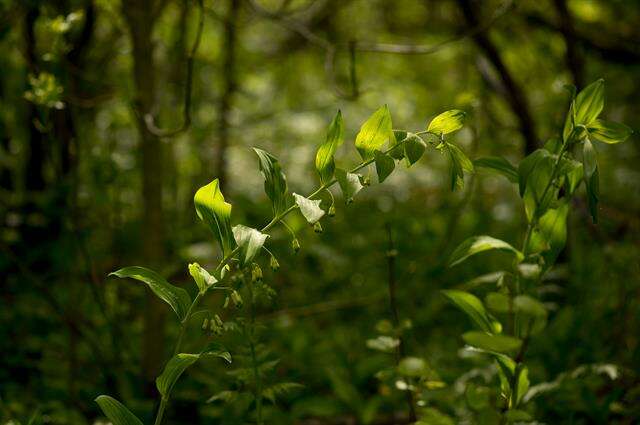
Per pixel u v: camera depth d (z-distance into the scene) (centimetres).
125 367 367
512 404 223
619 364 351
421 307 482
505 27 620
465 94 398
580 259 485
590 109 204
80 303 412
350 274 507
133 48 351
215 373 368
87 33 412
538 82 683
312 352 411
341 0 724
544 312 190
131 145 518
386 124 193
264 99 827
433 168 718
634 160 707
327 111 788
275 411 330
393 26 823
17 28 426
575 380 311
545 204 213
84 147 447
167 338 400
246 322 237
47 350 399
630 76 701
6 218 469
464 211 597
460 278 490
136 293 439
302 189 667
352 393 354
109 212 469
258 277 186
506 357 218
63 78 370
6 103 476
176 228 500
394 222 575
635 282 429
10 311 412
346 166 690
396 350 271
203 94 645
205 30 616
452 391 301
